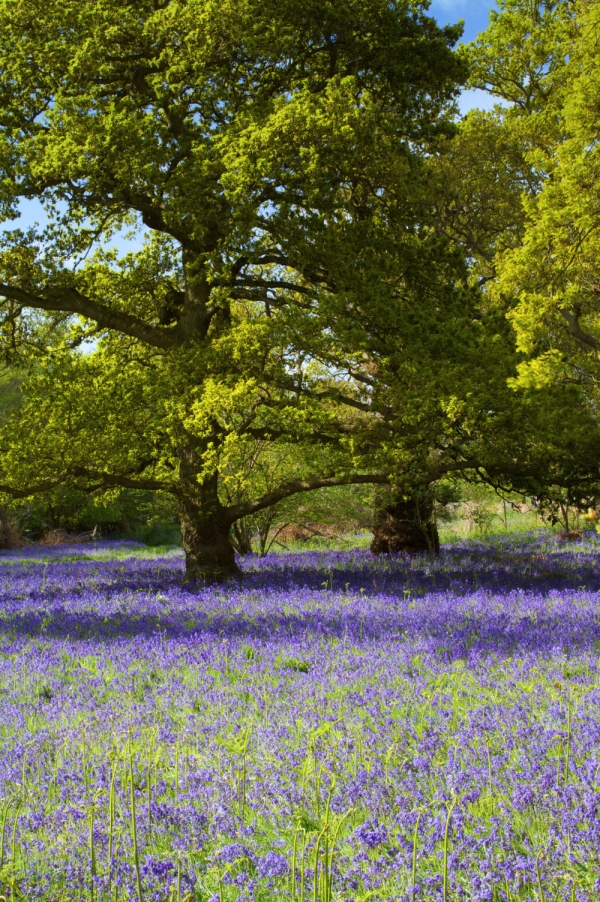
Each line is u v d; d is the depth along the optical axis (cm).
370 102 1535
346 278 1419
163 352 1622
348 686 735
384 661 830
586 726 574
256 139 1330
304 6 1457
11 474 1504
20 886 381
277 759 535
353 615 1149
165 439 1509
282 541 3281
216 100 1520
